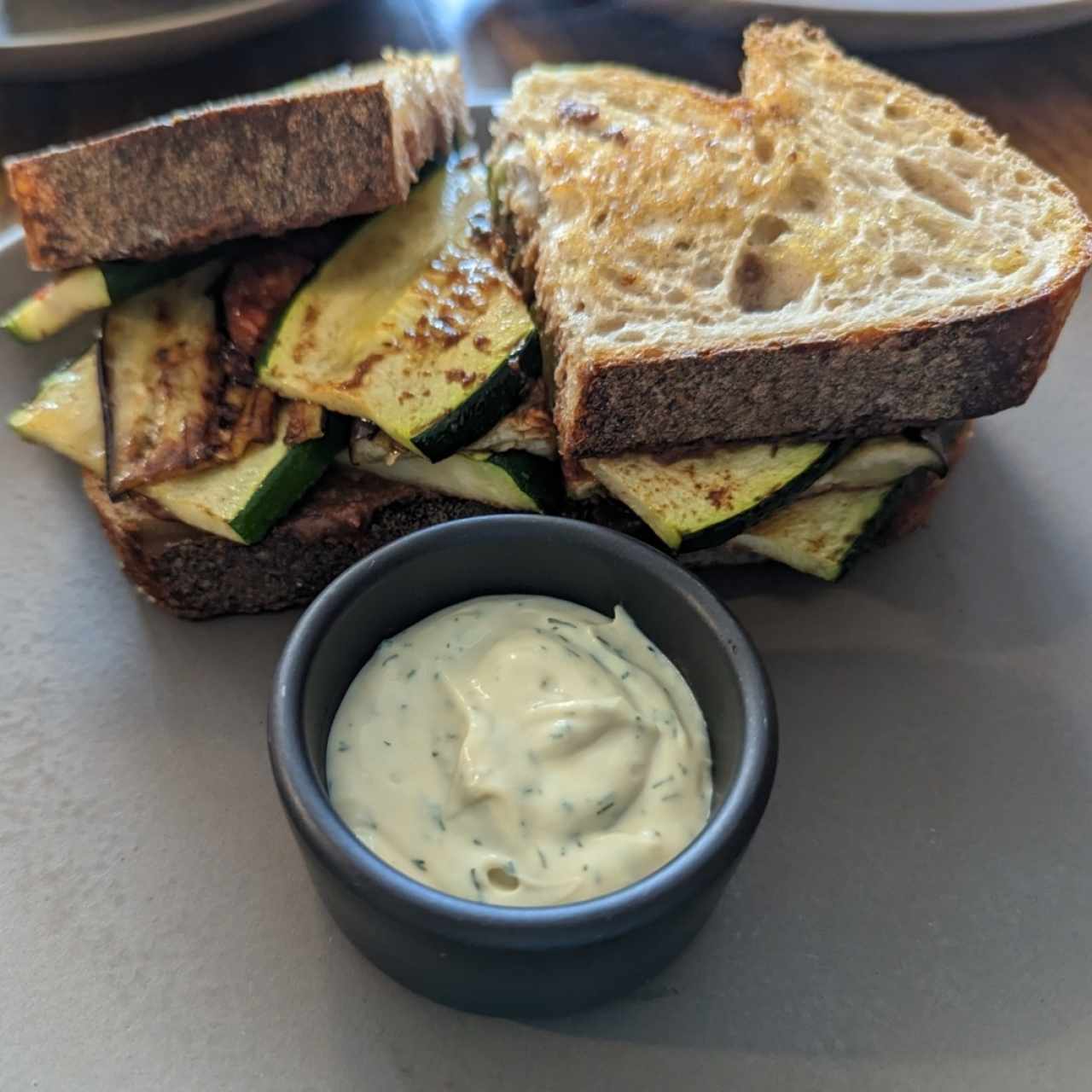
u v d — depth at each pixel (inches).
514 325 7.9
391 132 7.6
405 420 7.6
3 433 9.1
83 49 10.9
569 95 9.8
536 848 6.1
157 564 7.9
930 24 11.4
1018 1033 6.4
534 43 13.2
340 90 7.5
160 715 7.7
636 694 6.7
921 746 7.7
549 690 6.6
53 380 8.2
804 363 7.6
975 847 7.2
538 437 8.0
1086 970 6.7
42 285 9.5
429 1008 6.4
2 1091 6.1
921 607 8.5
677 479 7.9
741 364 7.6
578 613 7.3
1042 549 8.8
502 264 8.4
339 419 7.9
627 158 8.8
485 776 6.2
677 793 6.4
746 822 5.8
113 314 8.2
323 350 7.8
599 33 13.3
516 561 7.3
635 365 7.5
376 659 6.9
